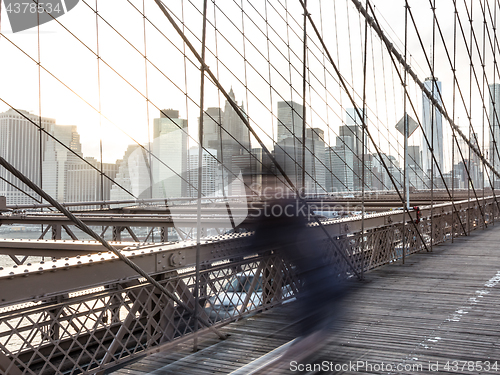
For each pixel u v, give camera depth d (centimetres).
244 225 313
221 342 313
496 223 1427
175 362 280
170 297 279
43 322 225
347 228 530
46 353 270
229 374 261
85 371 245
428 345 311
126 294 275
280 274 400
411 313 393
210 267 330
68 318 237
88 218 827
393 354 293
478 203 1253
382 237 659
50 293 230
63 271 237
